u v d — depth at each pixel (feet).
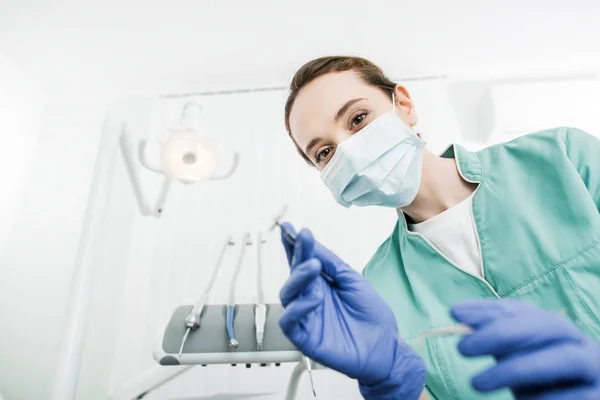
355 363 1.72
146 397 4.23
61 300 4.77
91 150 5.69
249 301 2.86
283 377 4.36
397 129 2.75
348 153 2.67
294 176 5.37
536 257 2.22
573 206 2.22
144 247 5.04
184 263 4.91
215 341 2.48
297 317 1.50
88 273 2.11
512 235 2.33
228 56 5.37
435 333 1.58
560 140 2.45
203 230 5.08
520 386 1.16
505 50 5.36
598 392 1.08
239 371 4.41
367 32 5.03
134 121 5.70
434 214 2.81
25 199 5.34
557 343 1.21
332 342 1.72
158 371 2.83
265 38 5.08
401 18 4.83
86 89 5.84
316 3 4.60
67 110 5.97
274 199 5.22
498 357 1.27
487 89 5.37
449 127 5.47
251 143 5.61
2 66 5.08
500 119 5.13
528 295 2.17
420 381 1.94
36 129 5.71
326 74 2.92
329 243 4.94
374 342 1.79
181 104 5.90
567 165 2.32
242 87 5.97
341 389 4.26
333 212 5.13
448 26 4.96
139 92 5.93
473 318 1.35
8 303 4.75
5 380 4.42
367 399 1.97
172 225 5.14
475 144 5.32
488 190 2.53
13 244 5.06
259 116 5.80
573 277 2.06
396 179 2.69
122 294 4.75
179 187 5.34
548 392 1.14
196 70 5.61
